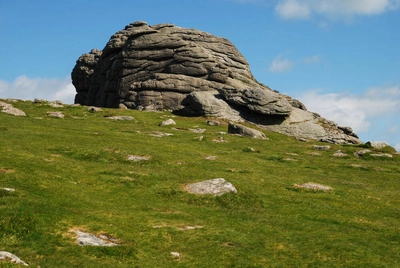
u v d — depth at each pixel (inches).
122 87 4968.0
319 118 4379.9
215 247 964.6
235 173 1738.4
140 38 5022.1
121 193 1362.0
